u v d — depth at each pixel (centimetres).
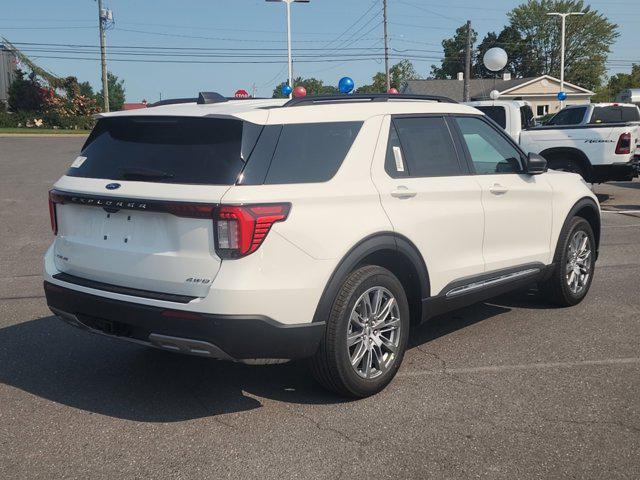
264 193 386
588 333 573
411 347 542
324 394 451
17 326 595
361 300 429
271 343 389
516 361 509
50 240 1020
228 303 375
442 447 377
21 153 2609
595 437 388
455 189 495
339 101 461
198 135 407
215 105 446
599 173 1347
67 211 443
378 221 434
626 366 497
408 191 457
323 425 405
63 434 394
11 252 934
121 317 404
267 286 382
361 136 445
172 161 403
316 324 405
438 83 6781
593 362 505
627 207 1370
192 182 388
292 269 392
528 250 580
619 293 702
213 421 411
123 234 411
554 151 1373
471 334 573
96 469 355
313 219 401
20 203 1398
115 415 420
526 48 9756
